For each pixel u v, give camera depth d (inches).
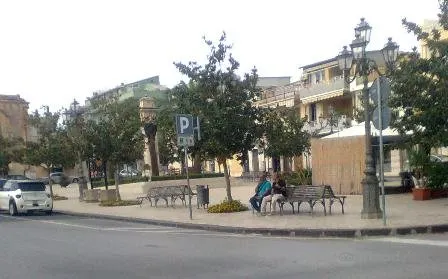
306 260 415.5
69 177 2536.9
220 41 820.0
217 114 791.1
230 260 430.9
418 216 633.0
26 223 869.8
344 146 1024.9
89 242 583.5
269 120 853.2
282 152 1571.1
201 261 431.2
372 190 636.7
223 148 800.9
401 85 756.6
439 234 539.2
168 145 865.5
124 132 1198.3
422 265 375.6
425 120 748.6
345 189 1022.4
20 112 2743.6
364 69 640.4
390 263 387.9
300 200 719.1
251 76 834.8
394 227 548.7
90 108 1385.3
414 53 775.1
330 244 500.1
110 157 1189.7
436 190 856.3
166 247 521.3
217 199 1112.2
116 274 389.7
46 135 1444.4
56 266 433.4
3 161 1999.3
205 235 613.3
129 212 940.6
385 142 967.0
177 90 831.7
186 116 749.9
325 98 1975.9
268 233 597.0
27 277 390.0
